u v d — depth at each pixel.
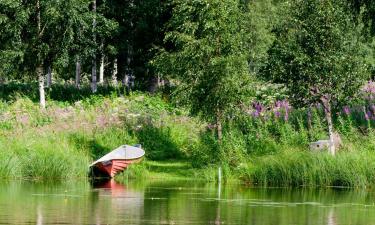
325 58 33.50
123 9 54.62
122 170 32.53
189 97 33.62
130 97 47.84
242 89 33.34
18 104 45.41
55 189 27.52
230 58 32.66
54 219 19.81
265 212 21.64
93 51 52.00
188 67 33.41
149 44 53.28
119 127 38.31
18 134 35.97
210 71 32.75
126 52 55.19
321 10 33.81
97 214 20.81
